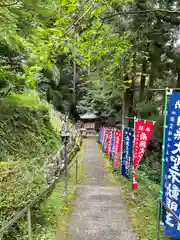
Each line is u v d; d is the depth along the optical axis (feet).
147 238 11.97
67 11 11.68
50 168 17.63
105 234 12.42
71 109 81.10
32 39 12.87
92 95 78.74
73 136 43.62
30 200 10.44
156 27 25.13
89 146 67.46
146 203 16.53
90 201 17.83
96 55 18.02
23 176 11.09
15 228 10.21
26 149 16.02
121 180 24.80
